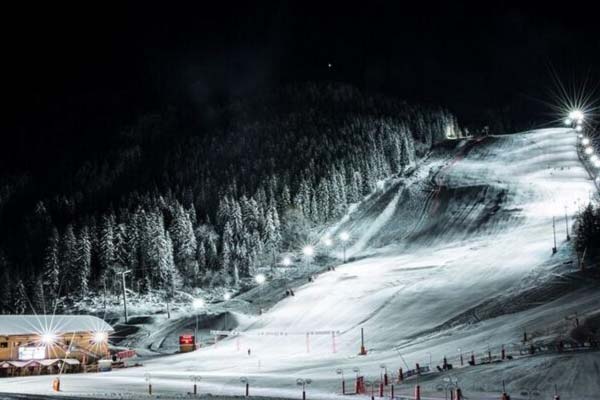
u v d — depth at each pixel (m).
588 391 27.05
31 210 170.00
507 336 44.47
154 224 122.88
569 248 68.12
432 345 48.75
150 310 107.62
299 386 38.00
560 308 48.62
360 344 55.84
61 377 53.97
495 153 150.50
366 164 153.38
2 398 35.16
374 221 124.94
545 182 115.94
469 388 30.77
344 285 79.31
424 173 146.75
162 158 193.88
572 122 171.62
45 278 121.38
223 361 58.25
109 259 122.06
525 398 27.52
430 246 99.56
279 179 154.12
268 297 96.31
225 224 132.88
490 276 67.12
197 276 122.69
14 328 64.69
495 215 103.19
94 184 188.12
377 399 30.39
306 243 127.25
